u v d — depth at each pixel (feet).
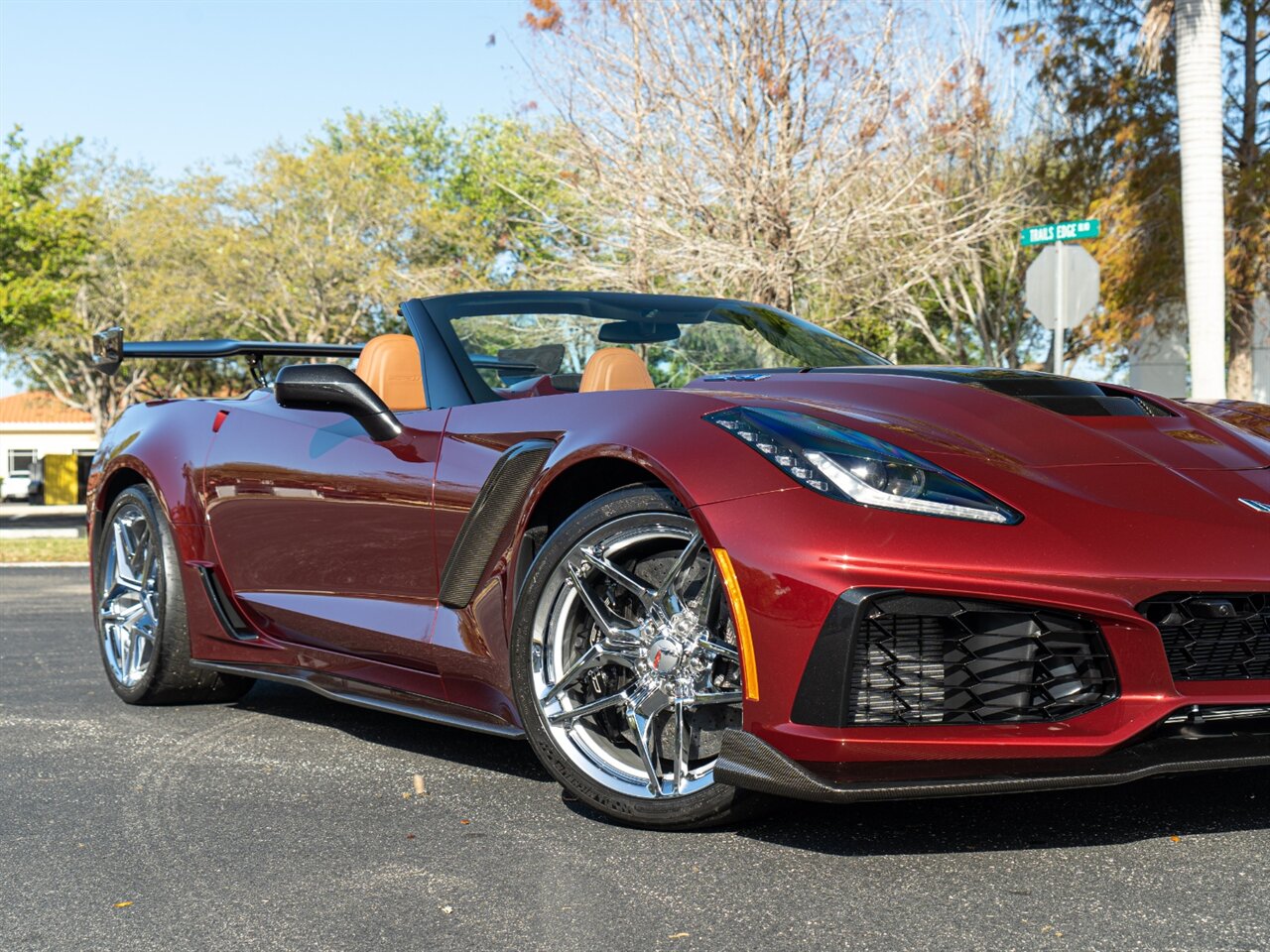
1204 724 7.19
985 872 7.01
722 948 6.04
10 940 6.39
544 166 43.75
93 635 18.62
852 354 11.29
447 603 9.22
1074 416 8.30
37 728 11.69
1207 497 7.47
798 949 6.00
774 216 38.83
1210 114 33.99
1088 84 45.85
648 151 40.60
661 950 6.04
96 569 13.61
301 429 11.09
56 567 34.17
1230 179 43.88
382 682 10.11
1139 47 38.55
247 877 7.28
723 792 7.55
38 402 140.67
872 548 6.88
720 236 39.86
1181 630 7.15
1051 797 8.44
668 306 11.27
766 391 8.75
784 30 38.78
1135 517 7.19
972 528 6.95
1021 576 6.85
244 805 8.85
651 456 7.73
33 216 74.28
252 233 98.89
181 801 8.99
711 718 7.93
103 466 13.52
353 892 6.97
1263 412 9.51
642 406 8.27
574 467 8.27
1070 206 47.34
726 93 39.19
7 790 9.36
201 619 12.03
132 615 12.88
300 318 97.76
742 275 39.19
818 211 39.11
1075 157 46.96
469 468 9.14
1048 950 5.91
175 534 12.30
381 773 9.75
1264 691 7.22
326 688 10.78
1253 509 7.44
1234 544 7.16
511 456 8.74
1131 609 6.93
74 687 13.96
